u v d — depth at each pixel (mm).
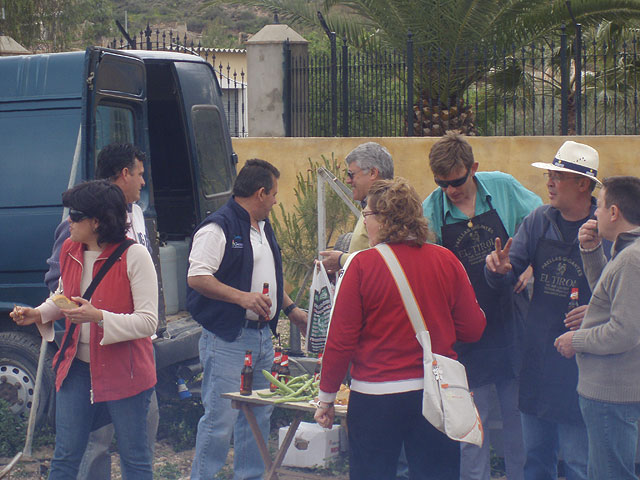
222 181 7125
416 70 11922
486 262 3928
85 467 4184
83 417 3752
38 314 3904
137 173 4352
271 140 11164
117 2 68312
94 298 3699
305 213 8305
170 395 6000
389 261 3236
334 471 5066
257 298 4312
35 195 5551
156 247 5770
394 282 3211
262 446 4355
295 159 11062
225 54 25016
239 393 4344
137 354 3770
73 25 16297
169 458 5562
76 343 3711
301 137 11188
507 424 4332
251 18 64500
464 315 3373
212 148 7000
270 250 4586
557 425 4090
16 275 5598
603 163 10141
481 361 4141
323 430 5121
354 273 3256
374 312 3234
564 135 10539
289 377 4578
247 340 4410
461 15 11359
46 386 5699
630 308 3307
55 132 5566
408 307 3203
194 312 4422
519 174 10406
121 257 3723
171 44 11031
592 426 3520
